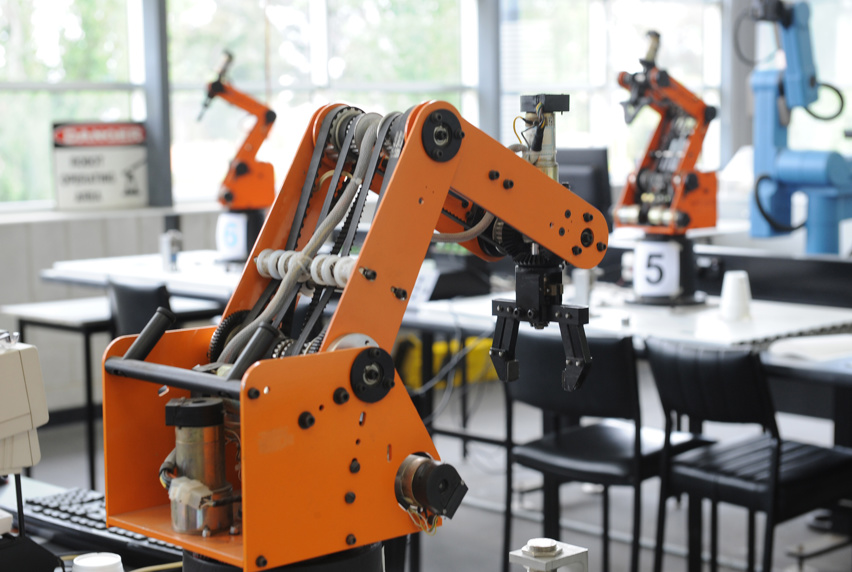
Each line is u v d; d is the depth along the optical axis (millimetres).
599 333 2523
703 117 3318
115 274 4137
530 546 1010
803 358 2432
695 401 2422
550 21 7566
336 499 946
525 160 1087
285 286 1054
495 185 1064
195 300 4109
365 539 975
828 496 2461
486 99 7074
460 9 7070
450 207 1166
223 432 1006
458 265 3492
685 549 3322
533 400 2656
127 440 1063
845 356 2465
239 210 4234
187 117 5965
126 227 5426
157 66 5609
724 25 8383
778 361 2391
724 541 3406
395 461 992
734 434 4840
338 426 942
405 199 994
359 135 1100
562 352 2496
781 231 3877
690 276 3355
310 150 1161
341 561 962
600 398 2518
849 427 3227
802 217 6758
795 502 2383
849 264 3377
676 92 3268
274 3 6176
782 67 3770
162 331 1065
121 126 5609
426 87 6914
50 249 5156
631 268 3656
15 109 5344
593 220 1142
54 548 1442
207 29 5961
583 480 2639
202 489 981
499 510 3789
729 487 2428
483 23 7008
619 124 7945
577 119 7793
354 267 975
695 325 2938
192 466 994
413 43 6852
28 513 1519
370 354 957
